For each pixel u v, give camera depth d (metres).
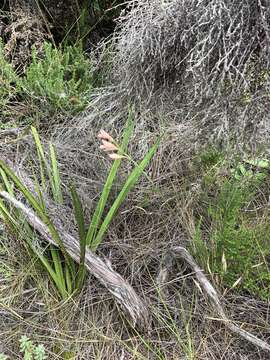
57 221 0.87
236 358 0.81
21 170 0.97
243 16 0.91
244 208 0.97
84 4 1.29
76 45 1.31
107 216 0.87
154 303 0.86
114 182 0.97
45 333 0.82
